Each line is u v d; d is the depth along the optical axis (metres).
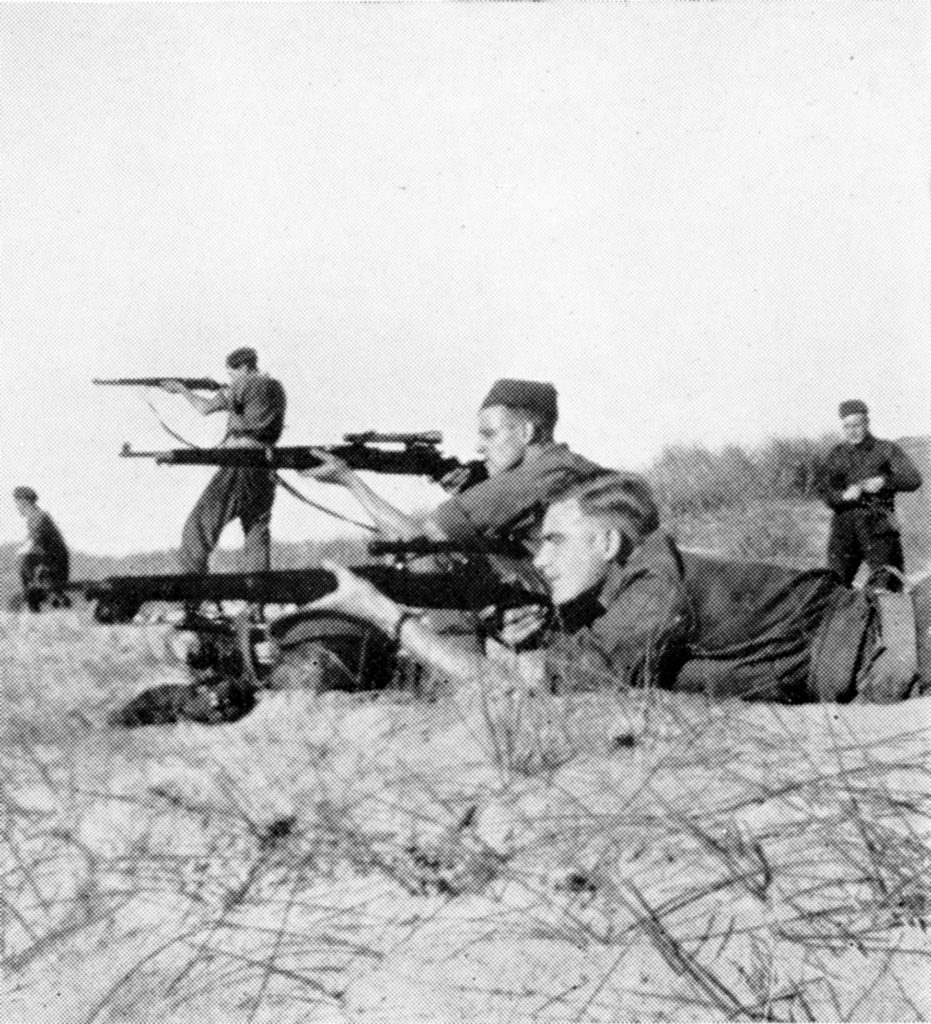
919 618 3.91
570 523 3.97
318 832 2.68
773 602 3.92
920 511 9.66
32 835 2.77
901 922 2.23
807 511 10.70
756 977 2.08
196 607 4.50
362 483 5.08
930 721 3.48
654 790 2.81
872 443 7.71
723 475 11.25
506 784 2.90
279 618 4.24
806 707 3.79
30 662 4.87
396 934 2.27
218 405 7.64
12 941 2.36
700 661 3.90
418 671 4.15
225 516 7.66
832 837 2.49
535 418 4.36
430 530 4.19
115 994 2.11
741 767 3.00
